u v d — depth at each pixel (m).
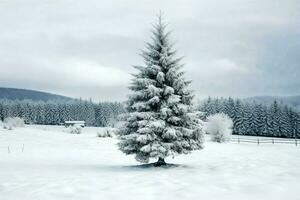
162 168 16.34
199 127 17.41
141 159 17.05
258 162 18.05
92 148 34.66
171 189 9.72
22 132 51.53
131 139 17.09
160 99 17.45
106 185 10.64
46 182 11.69
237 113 97.38
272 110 93.00
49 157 25.34
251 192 9.04
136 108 17.28
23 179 12.88
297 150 31.45
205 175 12.51
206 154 26.73
